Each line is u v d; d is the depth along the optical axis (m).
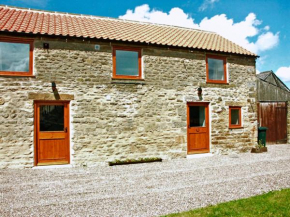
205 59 10.45
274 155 10.44
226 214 4.30
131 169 7.90
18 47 7.96
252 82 11.59
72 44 8.40
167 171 7.62
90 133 8.44
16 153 7.68
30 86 7.86
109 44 8.85
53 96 8.06
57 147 8.20
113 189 5.82
